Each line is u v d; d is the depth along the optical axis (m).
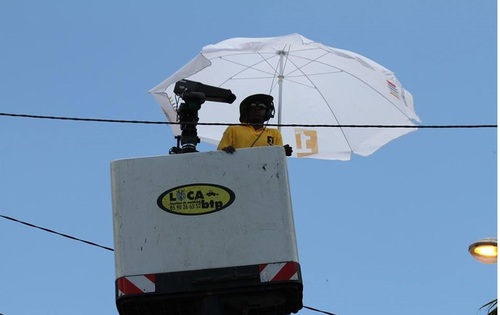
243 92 11.42
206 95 9.25
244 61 11.47
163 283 8.05
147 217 8.25
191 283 8.03
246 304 8.05
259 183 8.27
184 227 8.20
